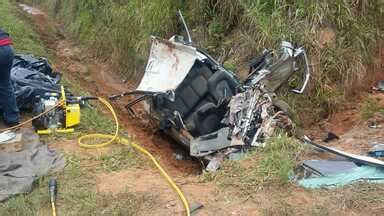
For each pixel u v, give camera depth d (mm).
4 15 13312
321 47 8352
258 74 7137
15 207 4965
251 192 5223
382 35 9164
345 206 4910
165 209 5016
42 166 5758
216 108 6887
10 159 5844
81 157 6043
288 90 8039
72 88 8789
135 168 5926
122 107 8984
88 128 6934
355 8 8961
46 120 6723
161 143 7699
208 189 5383
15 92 7051
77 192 5258
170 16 9961
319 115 8039
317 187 5277
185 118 7305
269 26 8438
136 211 4965
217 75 7117
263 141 6383
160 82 7273
